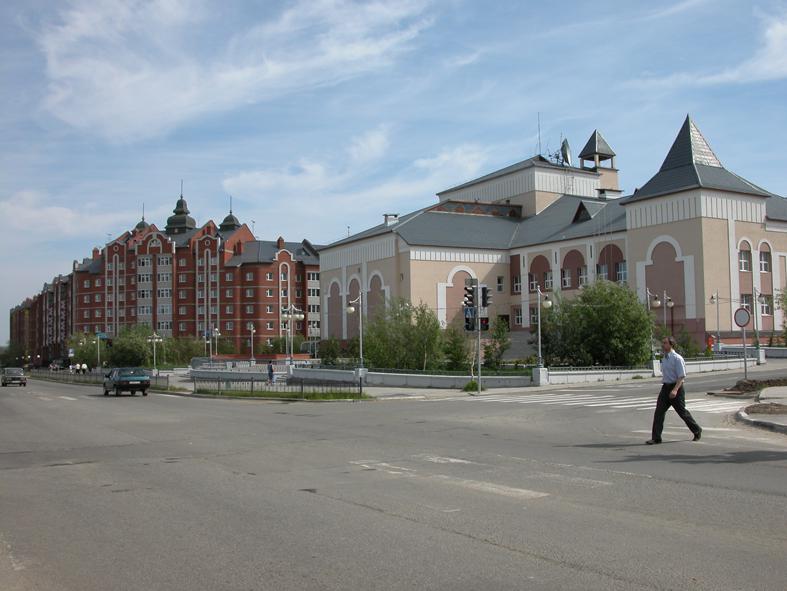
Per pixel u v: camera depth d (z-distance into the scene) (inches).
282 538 284.8
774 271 2361.0
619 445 543.8
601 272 2532.0
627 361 1699.1
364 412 949.2
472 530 289.6
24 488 413.1
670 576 228.7
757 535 274.5
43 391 2017.7
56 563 259.8
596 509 322.0
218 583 233.3
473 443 570.3
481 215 3075.8
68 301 5797.2
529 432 647.8
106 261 4837.6
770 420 670.5
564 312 1769.2
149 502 363.9
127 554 269.1
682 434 612.1
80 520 327.6
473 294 1316.4
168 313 4626.0
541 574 233.5
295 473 440.1
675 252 2256.4
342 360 2288.4
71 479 442.6
